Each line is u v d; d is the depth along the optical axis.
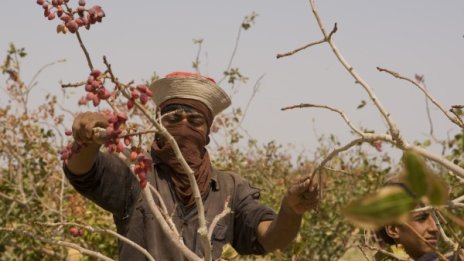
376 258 3.18
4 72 7.10
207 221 2.97
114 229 6.63
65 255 6.22
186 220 2.94
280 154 9.02
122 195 2.83
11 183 6.73
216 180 3.10
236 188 3.15
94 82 1.90
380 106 1.87
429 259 2.74
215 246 2.96
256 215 3.04
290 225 2.83
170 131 3.00
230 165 8.45
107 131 1.95
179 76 3.08
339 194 7.52
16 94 7.08
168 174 2.99
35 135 7.08
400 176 0.81
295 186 2.68
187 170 2.06
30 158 7.03
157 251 2.82
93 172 2.71
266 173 8.90
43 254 6.31
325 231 7.18
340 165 7.79
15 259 6.23
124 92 1.89
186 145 2.98
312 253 7.14
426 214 2.82
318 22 2.09
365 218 0.76
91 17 2.00
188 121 3.01
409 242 2.86
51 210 6.39
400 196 0.77
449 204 1.47
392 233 2.94
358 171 7.70
